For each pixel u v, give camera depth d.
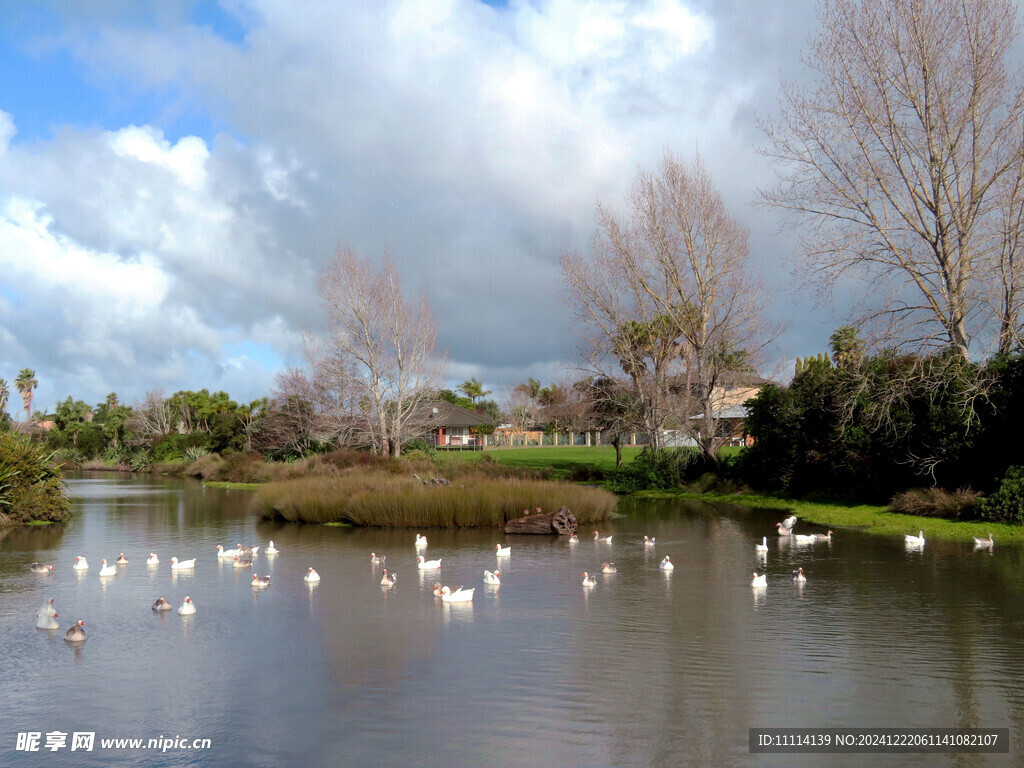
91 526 32.66
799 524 31.95
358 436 62.53
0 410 60.31
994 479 28.75
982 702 10.36
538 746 9.11
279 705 10.50
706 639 13.51
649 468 50.69
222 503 44.56
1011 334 29.33
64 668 12.23
